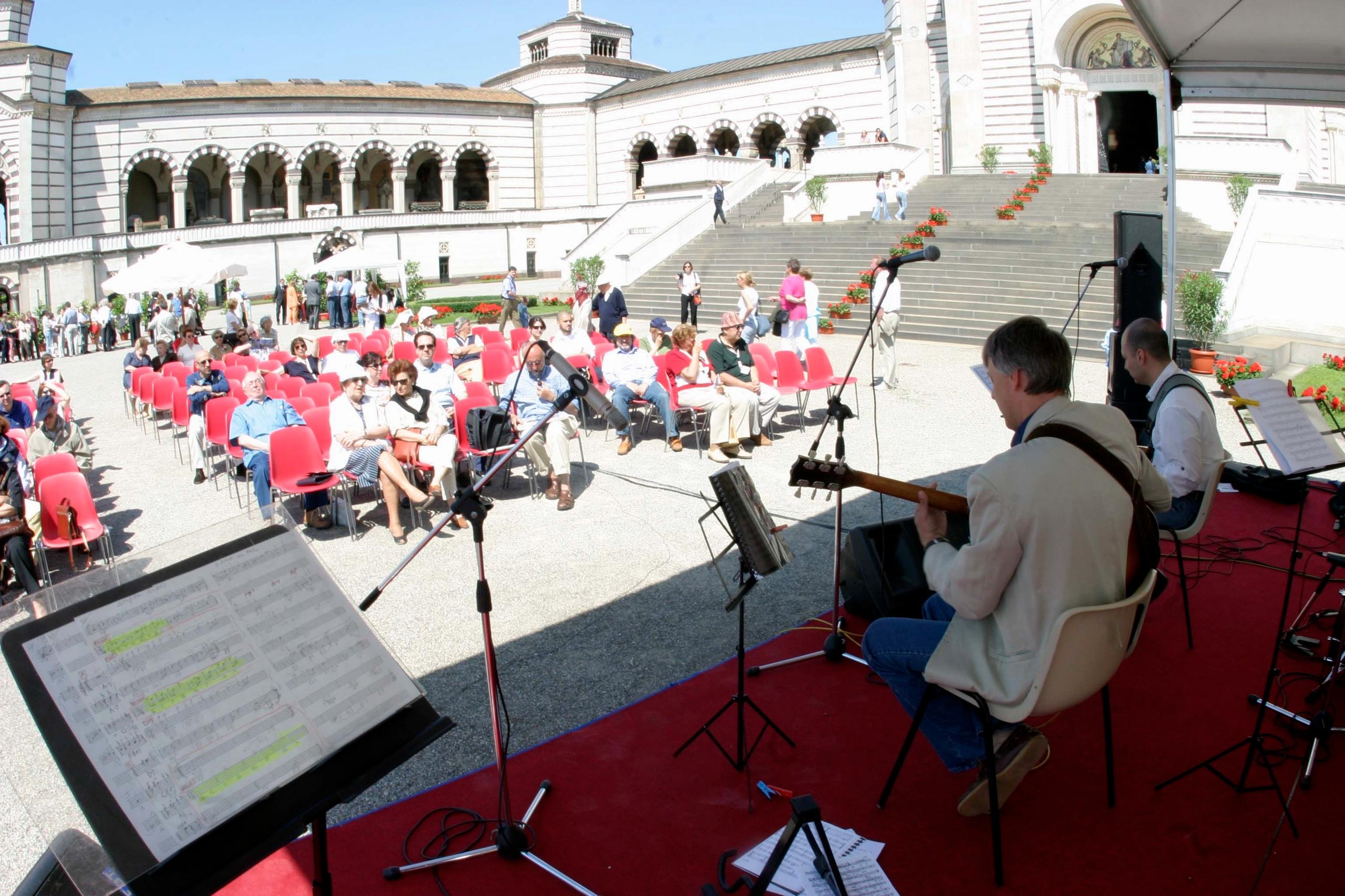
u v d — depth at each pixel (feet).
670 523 24.58
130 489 31.22
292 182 142.41
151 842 7.80
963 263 63.21
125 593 8.40
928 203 82.02
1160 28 20.33
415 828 12.14
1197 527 15.70
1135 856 11.16
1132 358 16.94
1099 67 96.02
